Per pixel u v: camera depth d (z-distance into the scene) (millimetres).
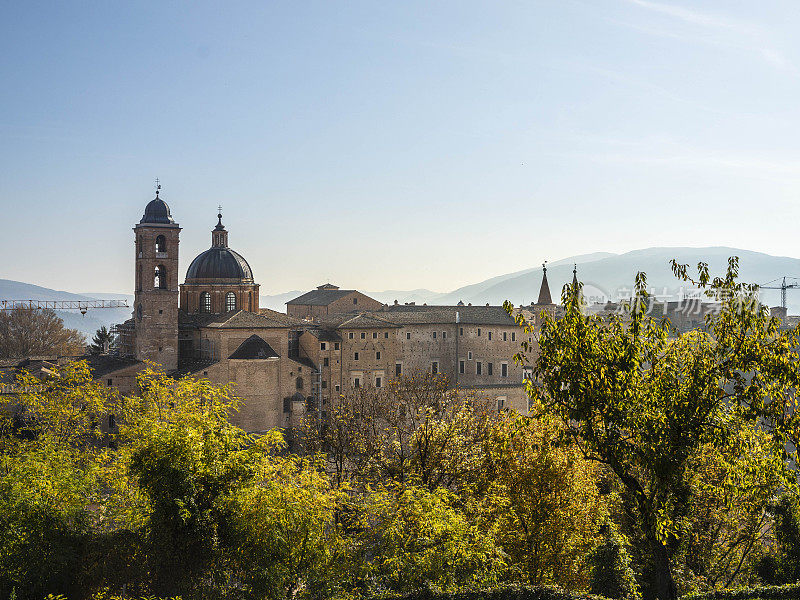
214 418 37719
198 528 31984
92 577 32844
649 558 41000
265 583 31953
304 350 112000
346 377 113562
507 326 120625
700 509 42500
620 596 35406
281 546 32406
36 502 32219
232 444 34875
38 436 44344
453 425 52812
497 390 114250
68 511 32969
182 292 119125
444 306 154875
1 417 46875
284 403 105938
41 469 34906
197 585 32062
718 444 30047
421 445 51625
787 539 45188
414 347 122500
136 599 31922
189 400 42750
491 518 41531
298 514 33500
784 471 30281
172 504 31828
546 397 33312
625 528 44750
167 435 32938
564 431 32875
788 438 29594
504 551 38844
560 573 38500
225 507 32562
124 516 34875
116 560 33125
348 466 65812
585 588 38188
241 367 101312
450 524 35656
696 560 44562
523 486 39281
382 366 116875
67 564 32406
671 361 31438
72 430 46188
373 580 35531
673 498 33375
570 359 31219
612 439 30750
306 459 39344
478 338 125000
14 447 44688
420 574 34031
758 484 32969
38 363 98500
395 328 118250
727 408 31391
